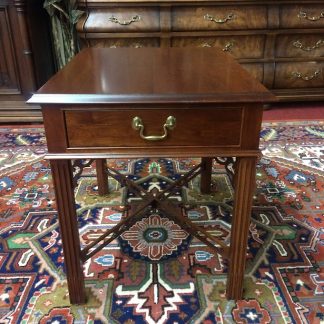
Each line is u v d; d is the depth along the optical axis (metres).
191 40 2.41
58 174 0.85
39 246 1.23
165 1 2.29
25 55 2.23
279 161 1.87
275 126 2.33
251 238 1.27
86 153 0.82
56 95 0.77
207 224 1.36
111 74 0.95
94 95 0.77
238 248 0.95
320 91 2.65
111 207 1.47
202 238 1.08
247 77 0.92
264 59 2.51
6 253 1.20
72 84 0.85
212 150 0.83
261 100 0.77
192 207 1.47
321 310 0.98
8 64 2.27
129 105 0.77
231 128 0.81
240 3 2.34
